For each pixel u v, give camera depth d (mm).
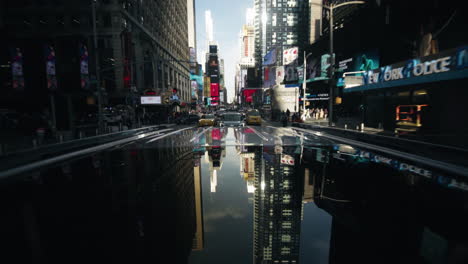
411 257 2801
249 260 2840
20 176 6969
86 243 3303
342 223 3793
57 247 3203
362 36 31891
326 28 45031
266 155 9703
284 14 114000
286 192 5301
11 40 18844
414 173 6699
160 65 54031
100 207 4582
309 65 47562
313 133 19000
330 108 22094
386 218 3943
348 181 6059
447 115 13203
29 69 18719
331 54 21844
